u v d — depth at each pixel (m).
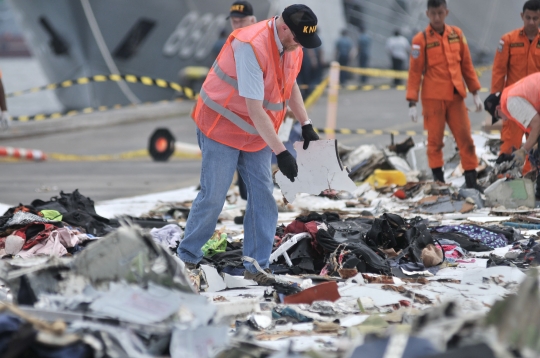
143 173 53.41
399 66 111.19
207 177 20.28
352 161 40.47
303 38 18.92
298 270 21.45
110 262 14.38
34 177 52.25
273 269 21.61
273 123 20.20
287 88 19.97
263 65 19.02
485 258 22.56
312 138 20.64
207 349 12.62
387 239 22.77
